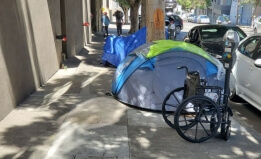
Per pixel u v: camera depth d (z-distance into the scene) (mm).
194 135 5258
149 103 6398
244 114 6797
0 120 5664
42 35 8477
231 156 4699
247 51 7152
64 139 4949
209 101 4934
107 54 10734
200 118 5098
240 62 7227
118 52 10469
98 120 5750
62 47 11695
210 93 5508
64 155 4492
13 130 5297
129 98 6590
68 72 9789
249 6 50719
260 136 5488
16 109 6305
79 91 7633
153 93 6402
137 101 6477
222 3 61500
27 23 7336
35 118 5844
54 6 10008
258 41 6859
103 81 8625
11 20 6430
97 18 25531
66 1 11648
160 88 6383
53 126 5512
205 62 6488
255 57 6652
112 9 43781
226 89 5102
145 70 6516
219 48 10836
